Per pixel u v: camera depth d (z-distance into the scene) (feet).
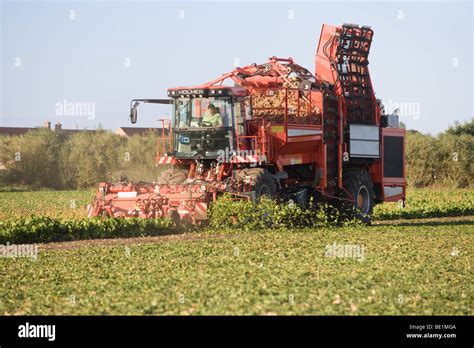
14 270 71.61
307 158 117.80
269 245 87.40
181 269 69.56
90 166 304.09
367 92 128.36
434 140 301.63
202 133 110.01
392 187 133.28
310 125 115.75
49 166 310.24
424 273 68.13
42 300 56.85
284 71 119.75
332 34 123.75
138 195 107.96
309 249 84.53
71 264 74.59
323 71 124.88
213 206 103.86
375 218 147.74
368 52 127.95
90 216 109.60
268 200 105.70
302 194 117.60
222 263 72.69
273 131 110.93
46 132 319.47
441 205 168.04
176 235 101.60
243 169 109.19
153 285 61.21
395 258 77.92
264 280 62.90
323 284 61.21
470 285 62.85
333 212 122.11
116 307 53.67
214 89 108.06
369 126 127.65
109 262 75.41
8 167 311.68
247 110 110.22
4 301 56.95
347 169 126.11
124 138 315.37
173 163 113.60
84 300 55.98
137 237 100.99
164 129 113.29
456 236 102.17
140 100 109.40
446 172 296.71
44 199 221.87
